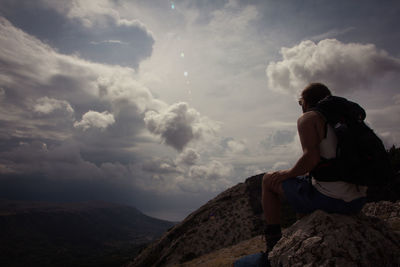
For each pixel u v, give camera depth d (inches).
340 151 75.4
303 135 80.0
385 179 72.9
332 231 79.1
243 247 518.0
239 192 1667.1
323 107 81.1
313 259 77.0
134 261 1721.2
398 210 275.3
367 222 85.3
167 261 1199.6
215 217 1453.0
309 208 86.0
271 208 93.1
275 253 86.6
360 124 76.7
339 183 78.7
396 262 76.8
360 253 75.1
